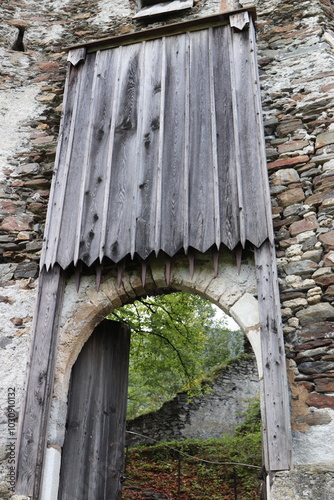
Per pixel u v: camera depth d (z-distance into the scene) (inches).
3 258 200.1
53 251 180.7
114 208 181.2
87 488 167.5
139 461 356.5
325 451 141.1
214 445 367.9
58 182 194.2
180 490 301.9
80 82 212.5
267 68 220.1
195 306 345.7
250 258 169.6
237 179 174.4
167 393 471.2
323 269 167.5
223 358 523.5
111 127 196.4
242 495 297.3
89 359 183.2
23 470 152.6
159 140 187.9
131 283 176.7
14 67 250.5
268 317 155.3
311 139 195.2
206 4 253.6
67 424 169.3
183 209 173.9
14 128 230.2
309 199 181.6
